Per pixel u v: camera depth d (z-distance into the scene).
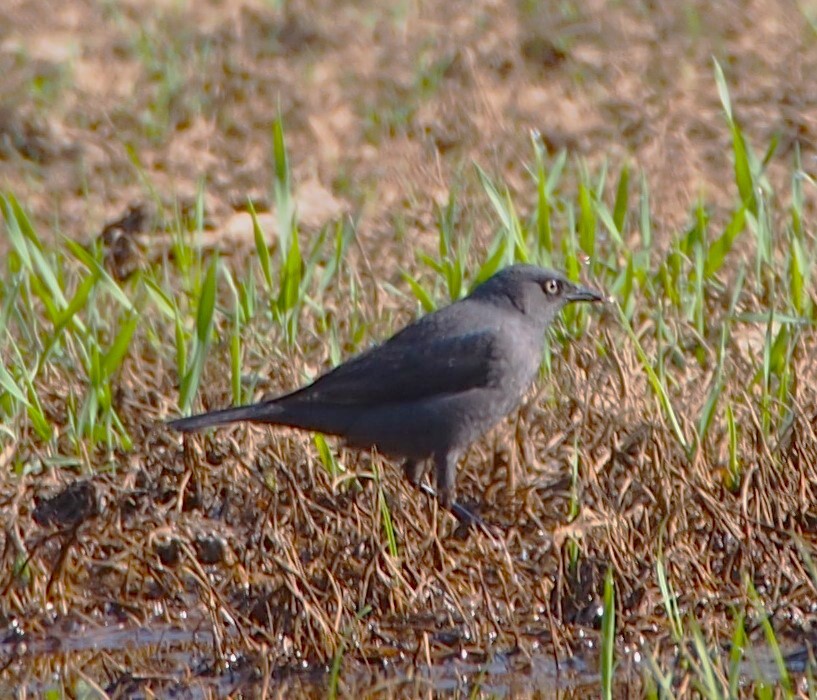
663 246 15.09
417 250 15.09
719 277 14.27
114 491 11.21
